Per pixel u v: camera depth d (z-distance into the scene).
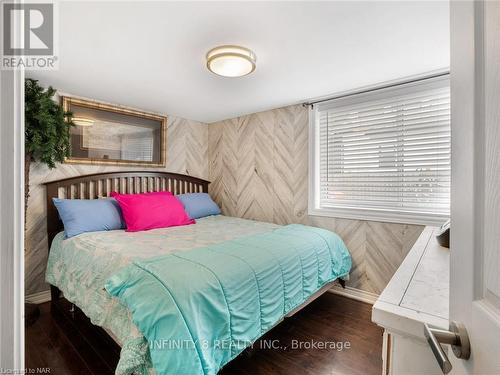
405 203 2.35
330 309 2.33
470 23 0.47
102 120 2.82
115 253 1.70
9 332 0.50
